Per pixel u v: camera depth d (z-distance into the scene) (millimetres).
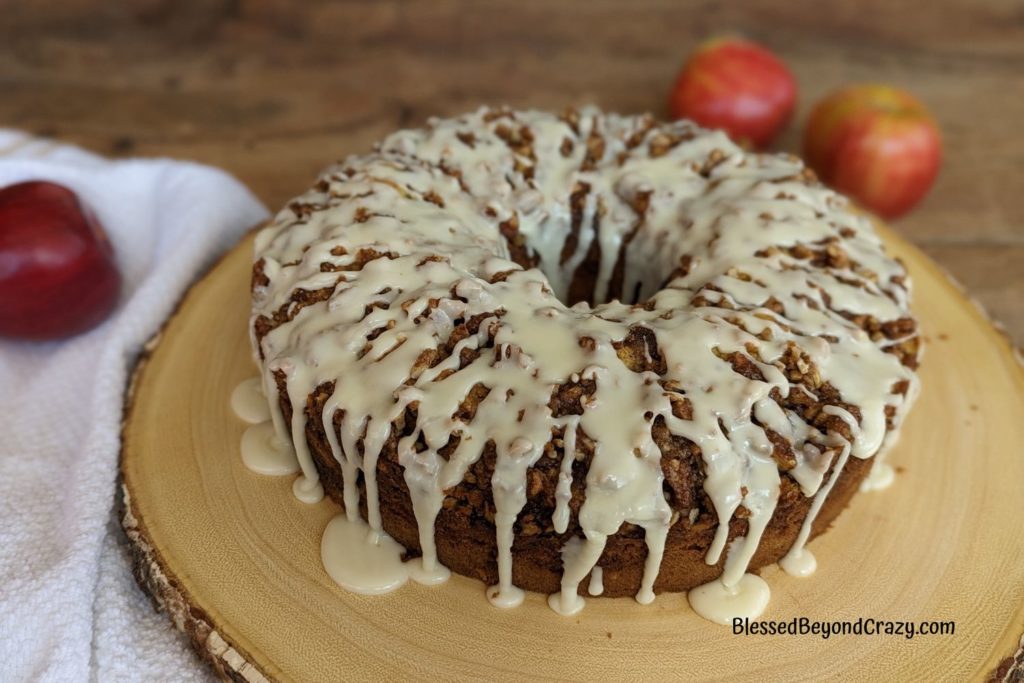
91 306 674
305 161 817
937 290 677
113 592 585
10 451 625
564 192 642
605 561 557
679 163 652
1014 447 613
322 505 590
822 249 606
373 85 876
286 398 575
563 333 562
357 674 541
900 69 899
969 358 646
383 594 564
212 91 864
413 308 565
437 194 626
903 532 586
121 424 616
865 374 565
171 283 669
